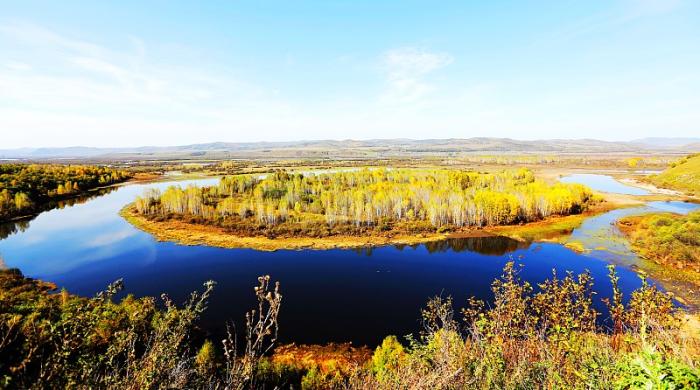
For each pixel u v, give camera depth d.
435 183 93.75
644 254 42.06
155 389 4.67
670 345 5.53
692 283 33.34
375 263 45.97
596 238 50.28
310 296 35.69
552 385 5.88
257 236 57.75
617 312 9.24
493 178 102.06
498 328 8.29
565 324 8.70
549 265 41.75
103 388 4.43
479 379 6.07
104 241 55.72
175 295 36.09
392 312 32.12
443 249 51.47
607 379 5.55
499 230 58.97
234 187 96.19
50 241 55.56
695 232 39.91
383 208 69.88
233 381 5.20
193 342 23.81
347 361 23.81
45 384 4.16
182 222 65.81
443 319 9.40
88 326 4.88
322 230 59.53
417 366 6.83
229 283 39.22
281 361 23.47
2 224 65.19
